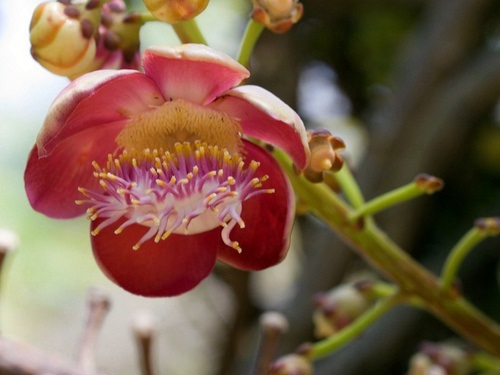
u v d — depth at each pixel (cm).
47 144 58
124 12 63
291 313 86
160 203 60
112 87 60
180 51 58
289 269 113
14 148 117
